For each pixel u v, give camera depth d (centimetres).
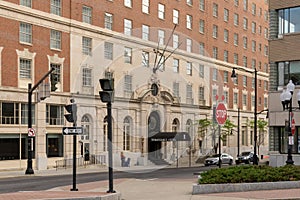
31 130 3559
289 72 3619
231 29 7425
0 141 4000
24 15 4244
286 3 3641
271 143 3656
